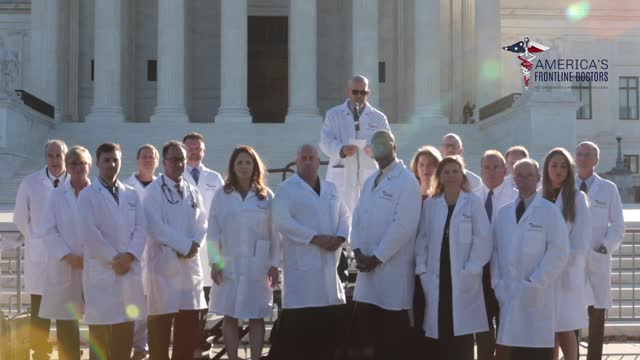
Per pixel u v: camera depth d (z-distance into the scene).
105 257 15.07
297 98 54.75
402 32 61.94
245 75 54.97
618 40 73.31
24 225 17.42
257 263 15.99
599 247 16.08
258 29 65.62
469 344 14.51
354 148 18.31
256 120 65.81
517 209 14.29
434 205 14.79
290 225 15.45
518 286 13.84
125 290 15.36
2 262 23.59
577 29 72.88
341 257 18.12
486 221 14.45
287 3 65.00
